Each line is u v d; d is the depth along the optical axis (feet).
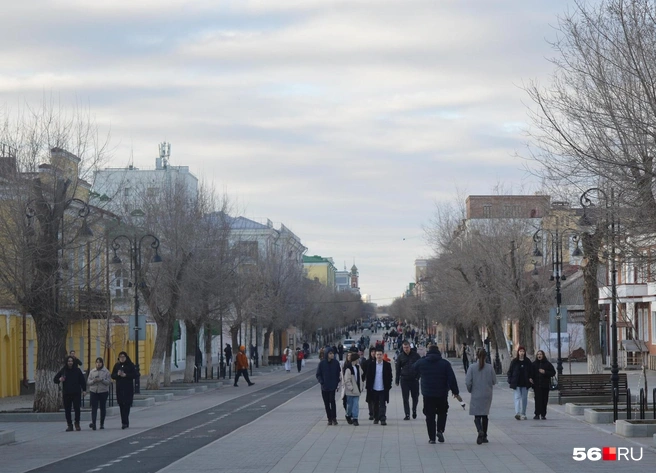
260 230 339.36
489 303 162.71
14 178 95.45
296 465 56.13
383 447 65.26
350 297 620.90
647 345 199.41
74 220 102.32
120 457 63.05
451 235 208.23
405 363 89.92
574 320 227.40
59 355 98.94
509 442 67.21
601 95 58.34
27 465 60.23
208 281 159.63
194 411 109.19
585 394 97.71
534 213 177.88
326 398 84.64
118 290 181.98
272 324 278.26
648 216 56.65
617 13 58.95
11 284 94.73
